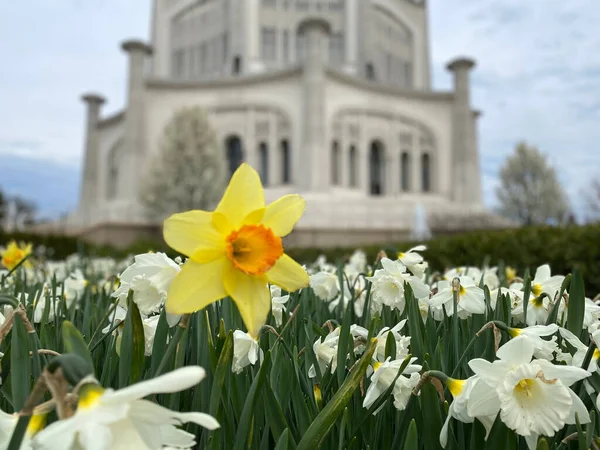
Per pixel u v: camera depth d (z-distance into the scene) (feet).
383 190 130.41
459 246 22.41
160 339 4.00
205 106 124.98
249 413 3.73
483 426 3.81
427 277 9.49
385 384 4.17
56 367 2.39
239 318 5.64
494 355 4.84
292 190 115.55
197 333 4.83
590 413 4.06
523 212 150.51
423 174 138.92
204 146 104.73
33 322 6.11
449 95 135.44
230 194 3.44
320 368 5.16
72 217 134.51
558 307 5.76
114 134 134.92
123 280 4.21
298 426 4.23
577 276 4.95
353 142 126.72
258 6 148.77
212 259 3.26
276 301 6.02
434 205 123.75
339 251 35.12
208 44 156.97
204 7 160.25
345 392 3.54
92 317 6.77
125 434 2.37
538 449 3.18
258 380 3.74
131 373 3.69
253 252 3.33
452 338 5.61
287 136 120.98
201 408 4.11
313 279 7.95
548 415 3.27
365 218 108.06
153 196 102.27
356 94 125.90
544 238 19.15
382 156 133.18
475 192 134.21
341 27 155.02
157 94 125.29
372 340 4.42
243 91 124.47
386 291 5.98
